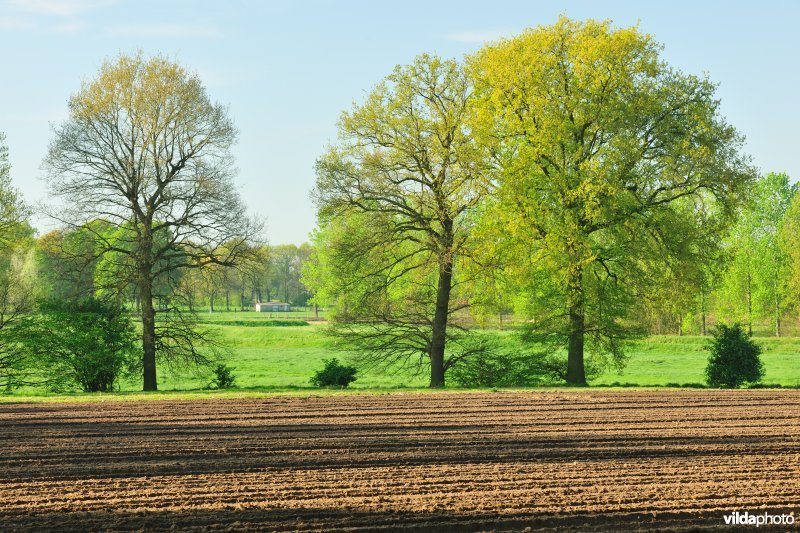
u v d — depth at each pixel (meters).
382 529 12.47
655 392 30.77
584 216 35.47
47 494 14.36
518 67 35.72
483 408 25.58
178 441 19.42
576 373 38.44
